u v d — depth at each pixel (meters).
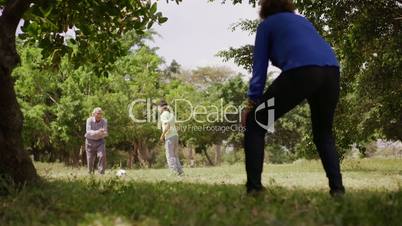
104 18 7.20
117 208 3.61
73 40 7.65
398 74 13.59
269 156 50.62
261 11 4.43
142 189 5.07
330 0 12.52
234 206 3.51
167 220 3.00
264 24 4.20
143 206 3.59
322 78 3.99
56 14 7.00
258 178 4.16
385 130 17.17
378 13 12.77
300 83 3.96
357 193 4.60
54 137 36.81
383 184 7.00
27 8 5.66
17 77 38.94
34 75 35.59
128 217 3.22
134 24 7.14
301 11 12.68
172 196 4.26
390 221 2.92
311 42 4.06
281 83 4.03
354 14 12.95
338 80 4.13
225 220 2.89
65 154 44.34
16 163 5.50
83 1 6.91
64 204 3.90
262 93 4.16
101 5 6.79
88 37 7.74
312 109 4.25
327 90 4.08
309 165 18.95
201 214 3.09
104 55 8.02
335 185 4.16
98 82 36.66
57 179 7.22
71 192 4.78
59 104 35.94
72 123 36.00
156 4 7.05
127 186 5.35
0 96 5.45
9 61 5.48
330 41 13.38
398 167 17.73
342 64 15.10
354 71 14.72
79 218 3.36
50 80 36.25
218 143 47.91
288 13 4.27
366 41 13.03
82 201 4.05
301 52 3.99
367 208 3.19
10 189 4.77
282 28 4.12
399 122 16.39
